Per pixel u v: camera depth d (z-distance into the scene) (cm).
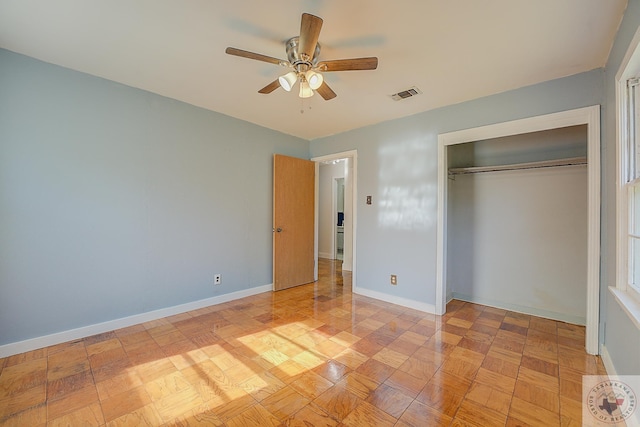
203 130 334
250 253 389
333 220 702
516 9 165
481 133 288
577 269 298
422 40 196
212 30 190
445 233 323
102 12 173
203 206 337
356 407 167
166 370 205
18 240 224
